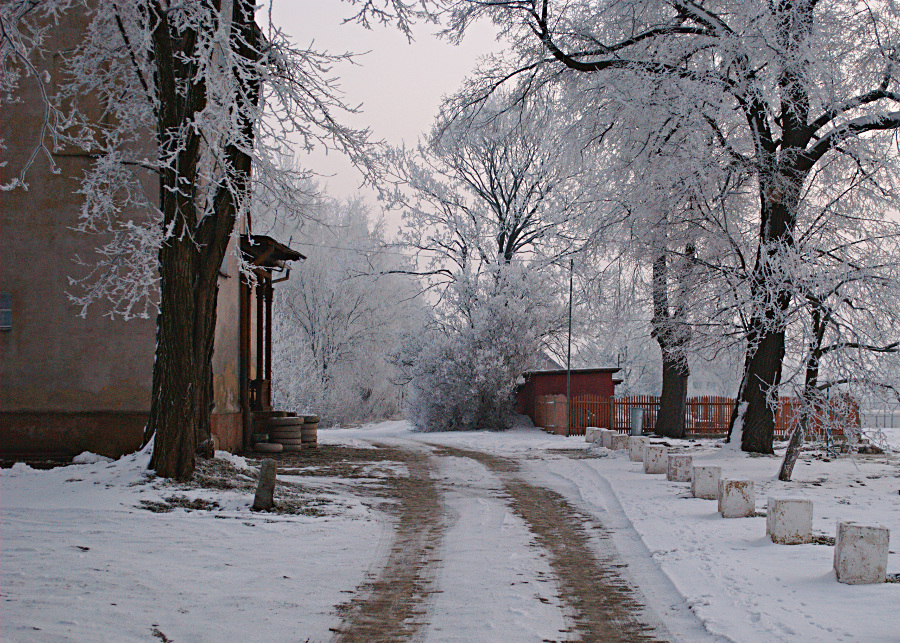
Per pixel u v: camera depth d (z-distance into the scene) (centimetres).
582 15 1997
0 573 633
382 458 2016
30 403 1448
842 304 1617
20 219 1470
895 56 1641
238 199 1153
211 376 1323
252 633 529
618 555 814
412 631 539
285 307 4959
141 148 1495
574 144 2180
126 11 1076
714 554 793
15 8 1047
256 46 1213
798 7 1577
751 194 1978
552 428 3531
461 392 3781
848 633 517
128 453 1452
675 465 1473
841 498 1227
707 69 1691
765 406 1902
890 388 1509
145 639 503
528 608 600
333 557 789
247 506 1030
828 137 1722
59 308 1465
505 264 3941
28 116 1482
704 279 1989
